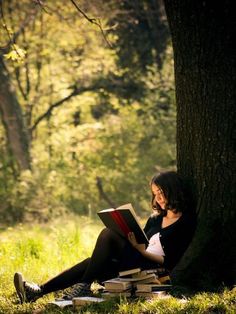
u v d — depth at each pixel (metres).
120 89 33.41
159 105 29.70
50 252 12.04
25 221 26.69
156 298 7.49
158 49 33.31
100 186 29.61
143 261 7.89
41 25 31.67
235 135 8.08
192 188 8.34
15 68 33.00
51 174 28.19
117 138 30.25
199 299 7.43
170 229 8.09
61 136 31.02
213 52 8.11
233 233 8.09
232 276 8.03
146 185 29.00
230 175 8.09
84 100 33.78
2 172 29.09
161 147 28.95
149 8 33.31
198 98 8.23
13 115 29.42
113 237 7.95
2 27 12.10
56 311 7.36
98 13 28.05
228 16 8.07
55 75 33.91
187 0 8.12
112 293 7.64
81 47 32.41
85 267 8.12
